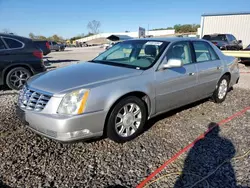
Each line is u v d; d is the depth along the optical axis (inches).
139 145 126.0
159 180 96.6
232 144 127.1
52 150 120.0
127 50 163.8
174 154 116.6
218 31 887.1
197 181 95.8
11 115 167.2
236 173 101.0
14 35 250.2
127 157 114.0
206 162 109.3
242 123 157.2
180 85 152.3
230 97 223.0
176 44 158.2
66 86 112.6
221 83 197.2
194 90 166.4
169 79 143.6
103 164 108.0
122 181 96.1
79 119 106.3
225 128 149.0
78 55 860.0
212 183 94.7
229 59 206.5
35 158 112.1
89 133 111.7
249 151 119.3
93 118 110.6
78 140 110.0
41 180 96.1
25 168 104.0
